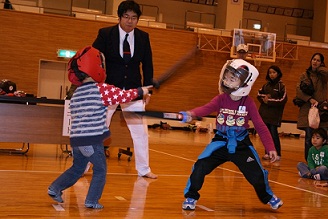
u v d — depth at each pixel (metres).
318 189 4.86
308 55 17.28
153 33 15.82
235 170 5.87
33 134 6.02
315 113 6.26
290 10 20.73
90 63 3.21
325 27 19.47
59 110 6.09
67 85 15.06
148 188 4.20
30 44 14.53
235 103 3.55
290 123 17.09
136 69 4.83
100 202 3.47
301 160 8.04
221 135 3.57
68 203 3.37
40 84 14.84
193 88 16.20
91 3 18.05
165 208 3.42
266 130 3.54
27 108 5.98
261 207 3.71
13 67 14.38
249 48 16.28
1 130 5.91
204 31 16.36
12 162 5.29
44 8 16.42
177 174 5.18
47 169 4.90
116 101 3.21
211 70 16.34
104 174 3.28
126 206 3.39
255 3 20.41
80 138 3.17
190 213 3.32
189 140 11.11
